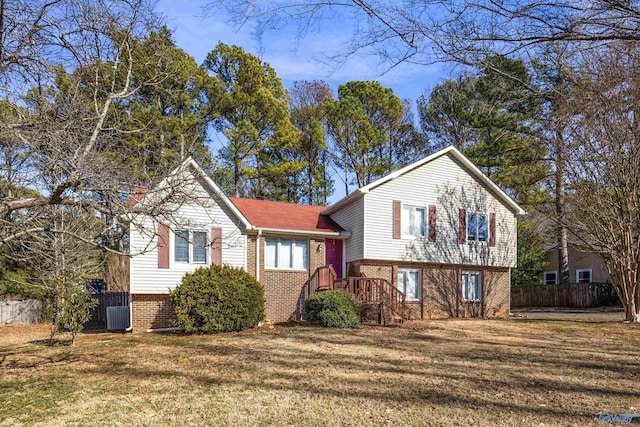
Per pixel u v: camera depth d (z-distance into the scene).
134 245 17.69
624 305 20.56
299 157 38.41
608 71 7.98
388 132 40.75
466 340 14.88
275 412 7.47
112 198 8.03
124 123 13.17
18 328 21.39
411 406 7.75
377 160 40.06
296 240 21.41
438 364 11.10
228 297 16.86
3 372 10.88
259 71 33.16
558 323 20.06
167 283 17.97
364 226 21.22
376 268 21.67
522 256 34.97
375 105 39.34
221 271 17.36
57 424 7.08
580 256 34.34
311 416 7.25
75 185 7.47
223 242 18.95
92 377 10.20
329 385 9.14
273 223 21.31
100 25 9.24
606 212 20.02
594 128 18.30
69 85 9.29
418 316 22.25
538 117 20.88
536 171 28.41
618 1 4.92
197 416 7.32
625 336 16.03
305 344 14.00
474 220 23.91
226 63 33.53
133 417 7.34
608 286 31.94
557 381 9.41
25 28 8.09
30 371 10.96
